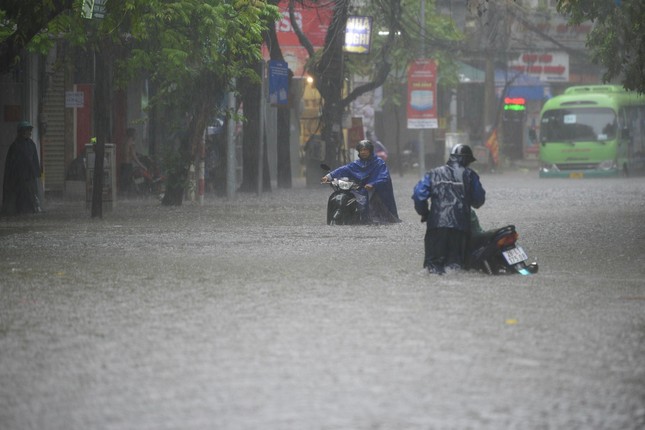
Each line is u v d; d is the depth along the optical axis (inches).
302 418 599.2
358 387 669.9
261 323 896.3
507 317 928.9
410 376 699.4
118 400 645.3
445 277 1197.7
